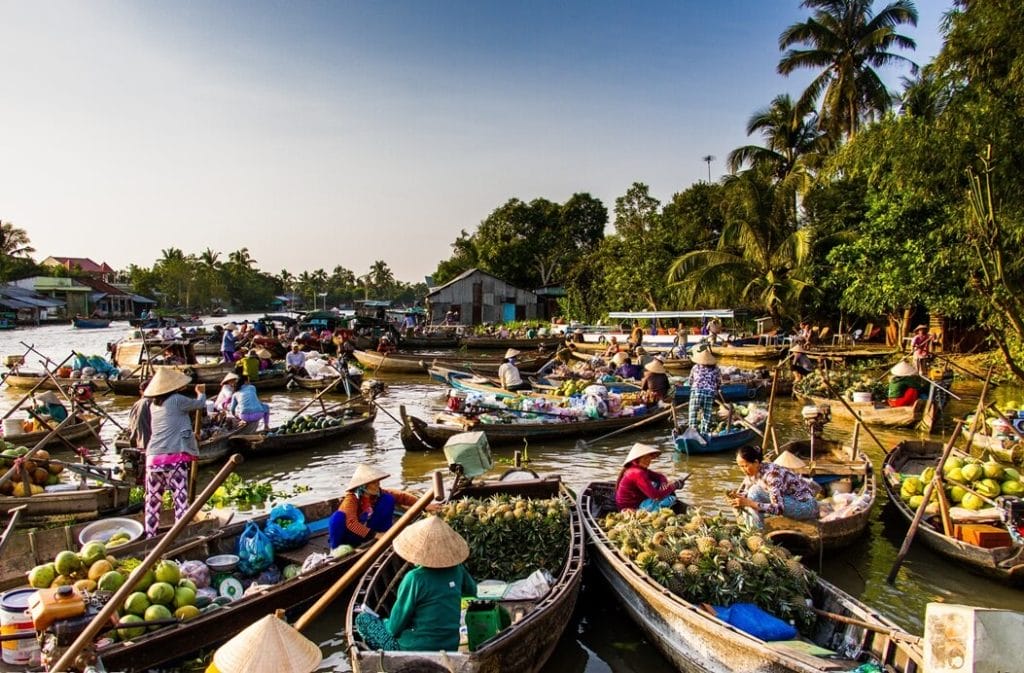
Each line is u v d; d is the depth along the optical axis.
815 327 33.84
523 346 40.28
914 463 11.96
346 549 7.46
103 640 5.60
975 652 3.48
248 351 26.95
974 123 14.26
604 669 6.54
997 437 13.09
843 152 19.22
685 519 7.60
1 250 80.38
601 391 16.69
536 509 8.03
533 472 10.29
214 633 6.18
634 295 42.53
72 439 14.46
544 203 64.81
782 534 7.89
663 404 17.33
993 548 7.98
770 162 36.69
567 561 7.25
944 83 15.52
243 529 8.13
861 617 6.11
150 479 7.97
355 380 23.44
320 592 7.11
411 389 25.19
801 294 33.16
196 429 10.09
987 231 12.74
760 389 21.58
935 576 8.29
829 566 8.57
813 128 36.91
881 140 17.06
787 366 23.11
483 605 5.97
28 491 9.61
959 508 9.11
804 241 31.69
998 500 8.79
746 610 6.29
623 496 8.70
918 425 16.50
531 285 63.62
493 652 5.29
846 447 12.11
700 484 12.33
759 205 33.94
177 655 5.93
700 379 14.65
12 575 7.03
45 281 78.44
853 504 9.16
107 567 6.25
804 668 5.17
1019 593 7.86
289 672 3.95
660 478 9.01
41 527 9.34
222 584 7.02
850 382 20.58
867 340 34.50
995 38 14.23
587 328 41.25
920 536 8.98
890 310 30.16
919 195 17.00
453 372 23.55
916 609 7.50
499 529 7.64
